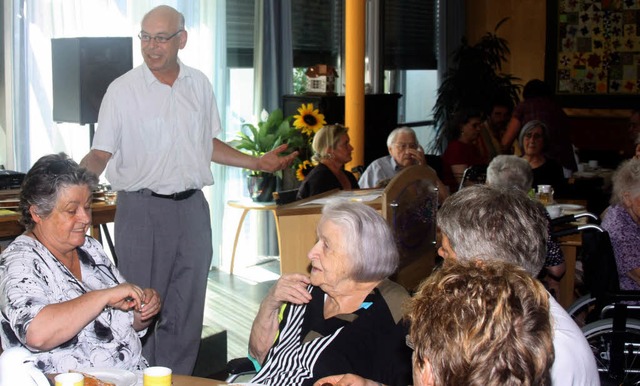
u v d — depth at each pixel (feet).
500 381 3.68
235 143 19.88
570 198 17.98
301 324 7.99
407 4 28.89
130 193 11.30
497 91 28.43
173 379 7.00
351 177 15.64
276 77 21.95
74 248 7.97
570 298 14.02
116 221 11.48
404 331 7.38
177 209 11.42
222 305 17.42
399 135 16.81
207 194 20.27
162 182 11.23
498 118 24.39
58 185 7.65
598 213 20.85
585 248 11.05
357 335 7.50
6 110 16.44
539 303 3.91
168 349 11.78
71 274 7.89
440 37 30.22
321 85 21.91
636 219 11.17
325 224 7.63
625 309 10.73
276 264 21.27
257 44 21.47
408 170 10.64
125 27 18.31
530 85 22.31
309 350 7.57
